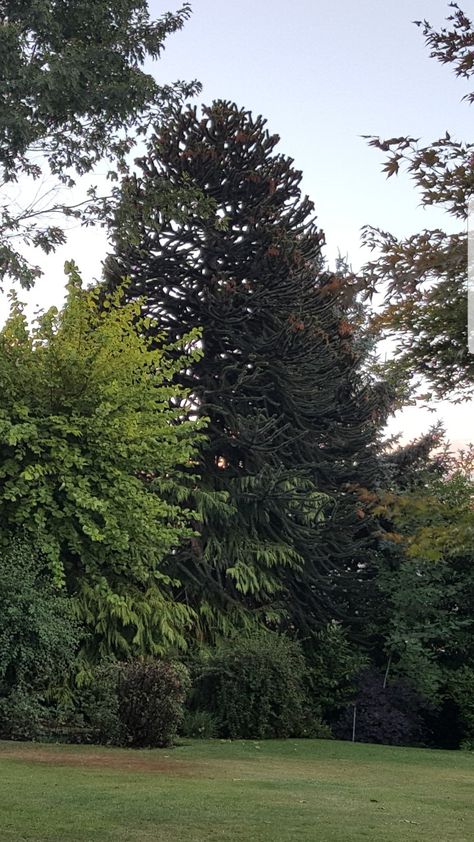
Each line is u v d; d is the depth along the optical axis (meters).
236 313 17.64
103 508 13.05
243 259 18.70
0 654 12.20
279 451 18.62
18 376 13.89
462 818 7.30
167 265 18.06
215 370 18.39
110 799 7.30
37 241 11.44
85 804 7.00
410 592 19.75
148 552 15.02
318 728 17.34
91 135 11.55
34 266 11.05
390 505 5.45
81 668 14.28
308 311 18.38
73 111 11.05
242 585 17.05
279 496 17.23
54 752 11.12
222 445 17.98
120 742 12.72
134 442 14.40
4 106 10.20
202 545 17.64
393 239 4.80
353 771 11.23
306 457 19.16
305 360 18.17
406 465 24.59
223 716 15.72
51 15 10.72
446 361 4.86
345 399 20.28
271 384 17.97
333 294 5.11
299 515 18.02
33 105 10.51
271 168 19.55
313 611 18.97
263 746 14.27
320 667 18.64
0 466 13.56
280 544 18.33
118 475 13.88
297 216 20.02
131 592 15.84
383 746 16.28
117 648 15.35
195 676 15.98
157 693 12.84
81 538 13.91
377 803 8.03
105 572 15.55
